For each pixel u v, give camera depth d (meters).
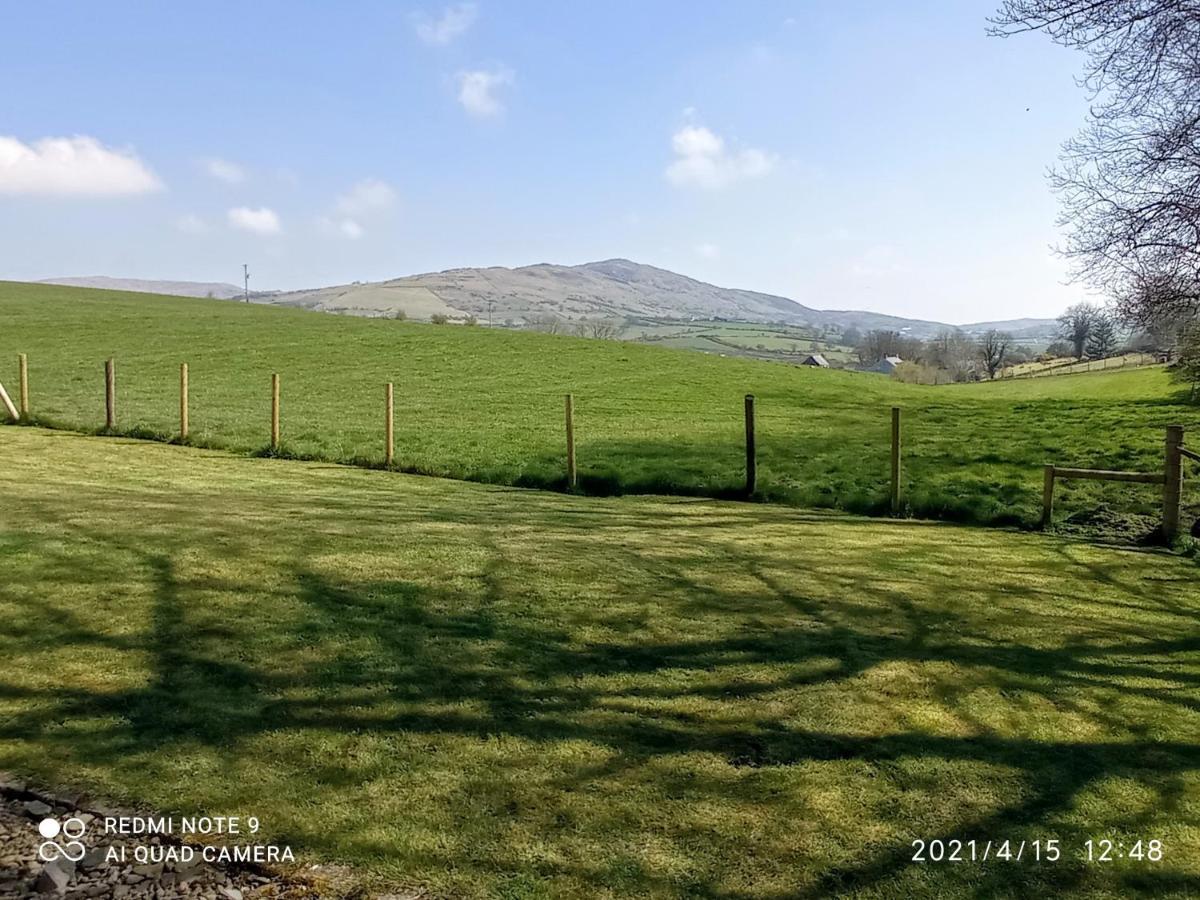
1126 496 12.06
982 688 4.93
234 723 4.02
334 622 5.48
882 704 4.63
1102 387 45.75
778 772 3.81
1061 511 11.27
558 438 18.59
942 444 18.52
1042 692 4.91
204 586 6.10
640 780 3.68
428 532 8.54
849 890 3.01
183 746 3.78
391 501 11.04
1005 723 4.46
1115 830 3.47
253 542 7.54
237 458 15.27
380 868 2.99
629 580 6.97
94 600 5.68
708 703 4.54
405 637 5.29
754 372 36.97
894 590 7.12
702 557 8.09
